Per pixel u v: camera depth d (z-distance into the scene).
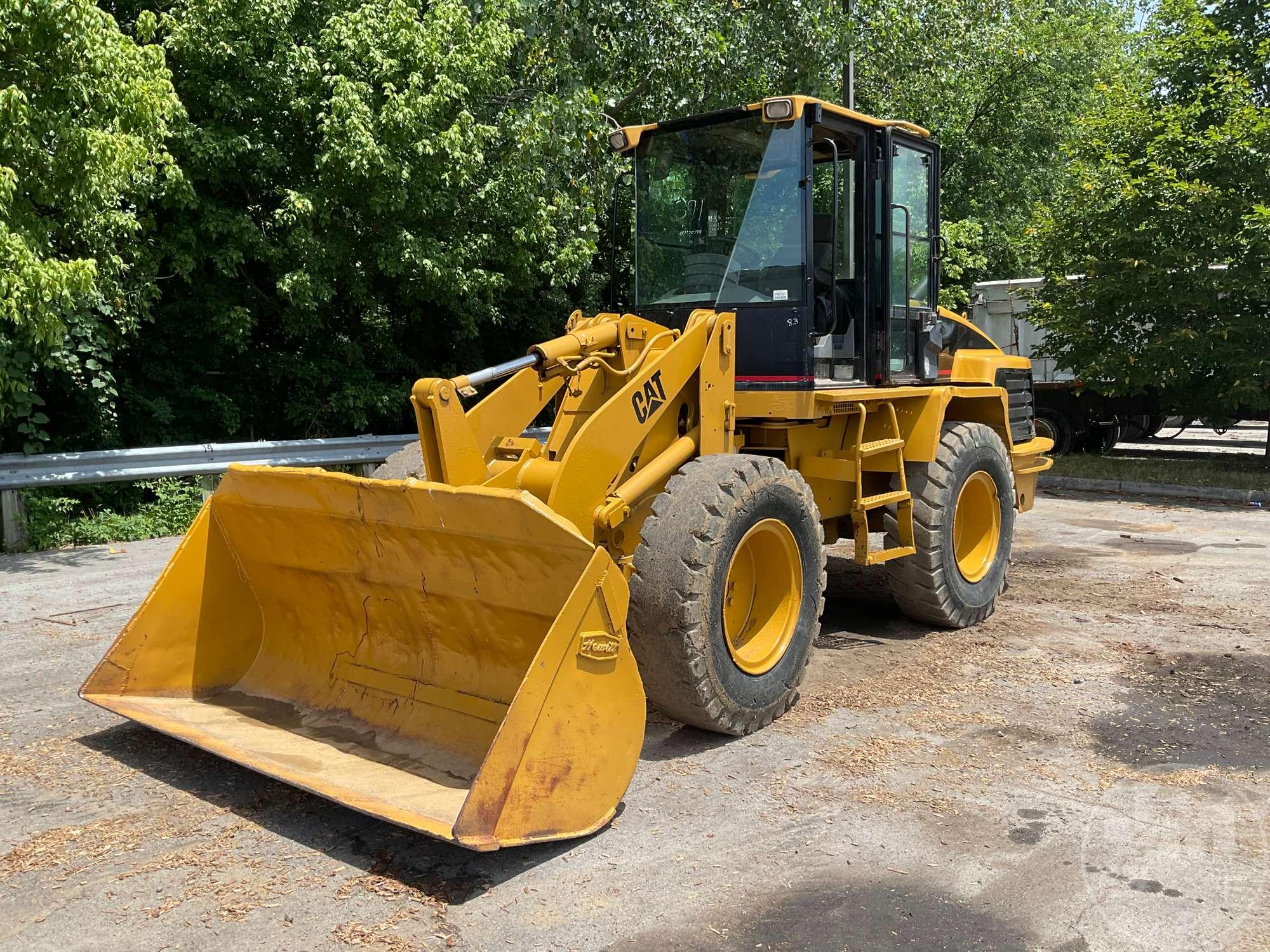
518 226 11.73
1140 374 12.93
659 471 4.62
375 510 3.94
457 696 4.09
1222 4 13.85
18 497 8.70
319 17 10.76
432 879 3.26
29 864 3.35
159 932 2.95
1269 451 14.63
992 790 3.92
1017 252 19.08
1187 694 5.05
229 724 4.25
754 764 4.18
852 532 6.46
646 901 3.12
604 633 3.47
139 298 10.16
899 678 5.32
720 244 5.45
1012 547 9.02
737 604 4.71
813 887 3.20
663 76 13.21
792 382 5.15
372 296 12.30
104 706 4.23
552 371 4.59
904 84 16.05
